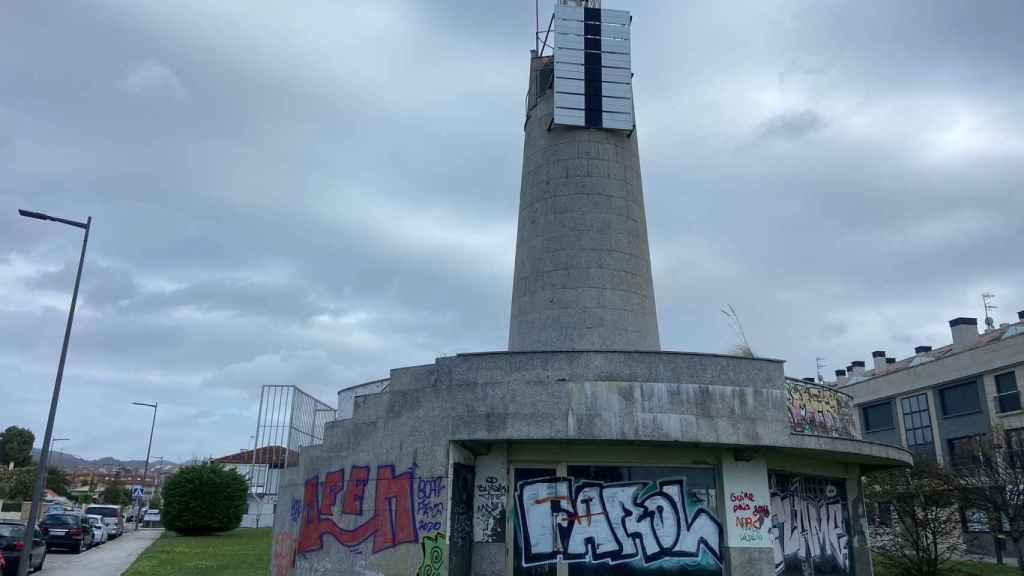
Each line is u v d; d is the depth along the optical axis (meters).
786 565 15.84
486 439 13.82
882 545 25.97
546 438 13.62
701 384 14.29
